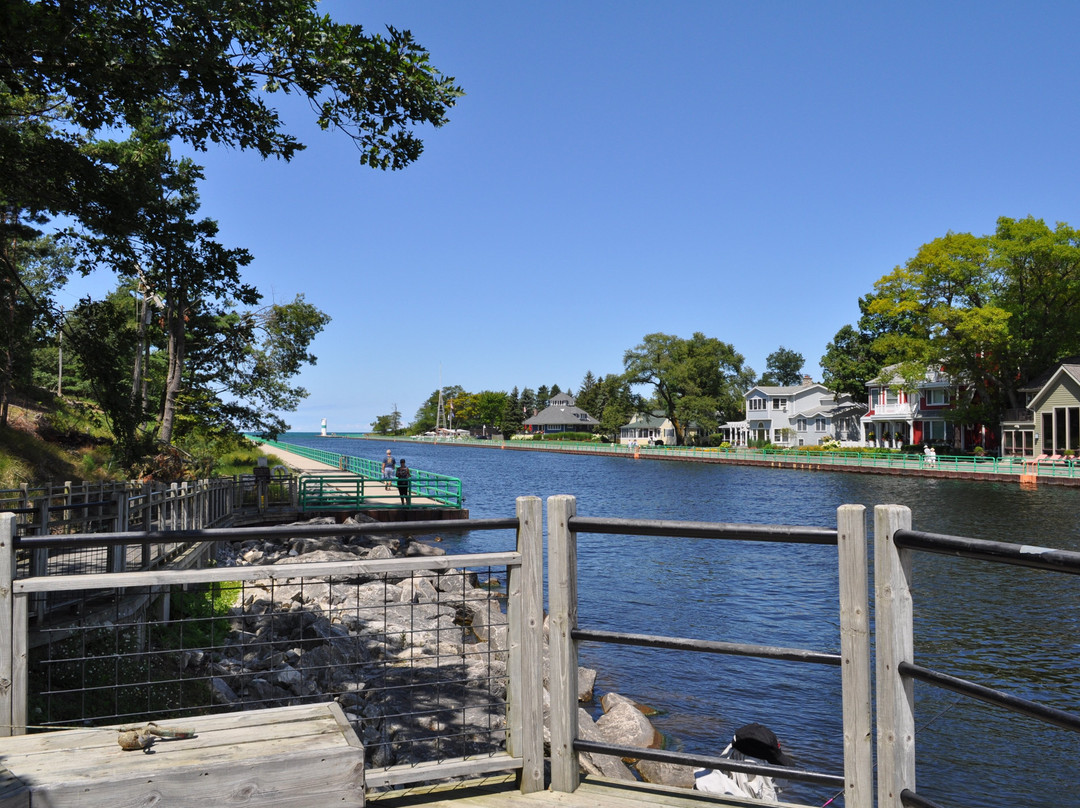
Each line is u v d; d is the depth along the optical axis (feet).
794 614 52.31
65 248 37.58
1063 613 48.60
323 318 98.12
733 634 47.55
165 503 43.42
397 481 94.58
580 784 12.27
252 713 11.27
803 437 296.51
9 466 71.15
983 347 187.32
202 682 24.44
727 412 360.28
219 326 91.09
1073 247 180.24
